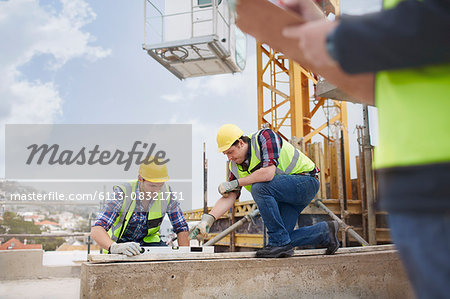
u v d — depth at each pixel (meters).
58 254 9.98
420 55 0.68
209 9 10.88
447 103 0.71
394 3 0.70
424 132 0.72
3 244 11.01
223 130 3.63
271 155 3.48
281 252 3.39
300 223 6.01
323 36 0.77
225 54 11.13
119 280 2.76
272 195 3.50
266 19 0.95
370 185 5.99
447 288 0.66
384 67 0.72
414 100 0.75
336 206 6.42
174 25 11.07
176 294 2.95
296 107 11.98
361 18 0.71
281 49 1.01
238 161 3.68
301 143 6.61
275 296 3.31
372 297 3.73
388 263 3.87
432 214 0.69
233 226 6.00
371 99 1.03
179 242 4.08
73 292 5.75
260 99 13.30
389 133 0.78
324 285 3.52
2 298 5.22
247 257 3.43
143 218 3.93
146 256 3.04
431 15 0.64
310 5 0.95
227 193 3.73
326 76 1.03
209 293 3.07
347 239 5.92
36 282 6.76
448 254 0.67
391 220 0.76
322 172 6.39
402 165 0.73
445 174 0.68
